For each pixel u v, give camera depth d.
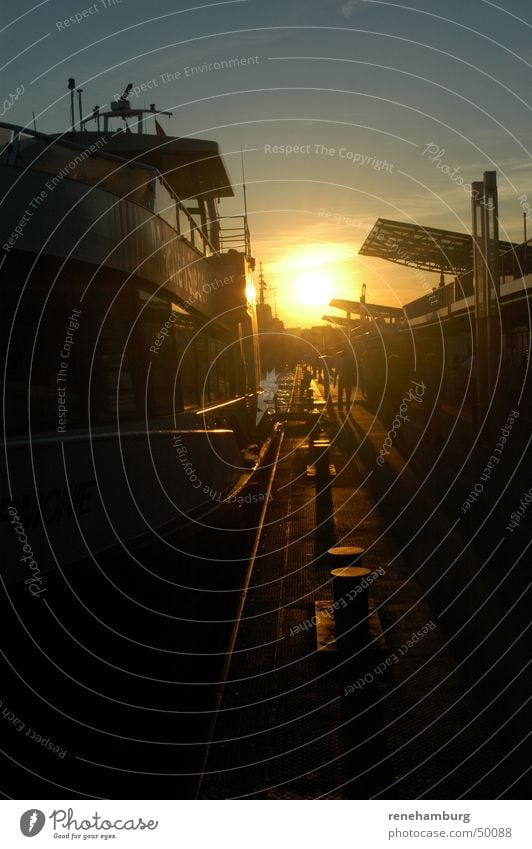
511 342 29.38
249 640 6.30
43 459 5.94
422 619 6.63
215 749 4.59
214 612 7.93
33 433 6.58
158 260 8.67
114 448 6.78
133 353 7.97
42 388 6.68
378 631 6.17
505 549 8.69
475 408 20.50
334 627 6.18
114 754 4.91
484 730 4.68
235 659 5.89
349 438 20.91
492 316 17.08
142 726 5.32
